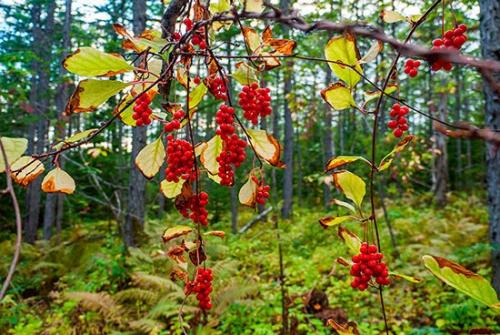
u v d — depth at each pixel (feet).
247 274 22.04
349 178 3.53
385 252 22.16
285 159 42.68
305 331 14.47
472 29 13.85
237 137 3.49
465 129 1.69
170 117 4.11
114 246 27.22
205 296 3.54
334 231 27.91
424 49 1.51
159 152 3.64
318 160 56.29
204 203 3.58
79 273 22.65
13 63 23.47
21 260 26.73
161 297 16.17
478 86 18.31
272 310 15.81
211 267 17.17
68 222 48.85
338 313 15.24
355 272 3.36
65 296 16.16
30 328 16.33
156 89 3.67
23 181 3.29
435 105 34.94
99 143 20.30
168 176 3.55
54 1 40.09
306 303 14.83
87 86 2.74
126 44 3.24
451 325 13.70
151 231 23.34
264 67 3.71
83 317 16.14
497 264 12.71
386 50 17.44
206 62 3.76
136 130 21.99
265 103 3.63
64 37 32.89
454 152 62.28
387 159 3.66
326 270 21.27
